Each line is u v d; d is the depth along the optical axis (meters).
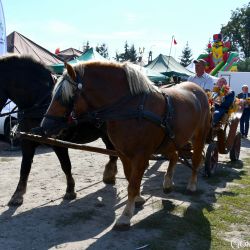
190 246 3.97
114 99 4.17
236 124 7.57
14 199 5.05
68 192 5.39
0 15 9.70
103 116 4.11
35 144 5.09
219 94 7.30
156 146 4.46
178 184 6.34
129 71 4.20
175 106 4.73
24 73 4.95
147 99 4.24
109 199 5.46
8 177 6.57
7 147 9.43
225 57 25.52
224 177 6.92
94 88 4.12
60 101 3.98
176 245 3.98
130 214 4.33
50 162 7.87
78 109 4.09
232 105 7.24
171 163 5.64
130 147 4.18
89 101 4.16
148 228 4.39
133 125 4.12
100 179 6.59
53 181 6.34
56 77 5.30
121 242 4.02
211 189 6.09
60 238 4.09
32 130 4.12
